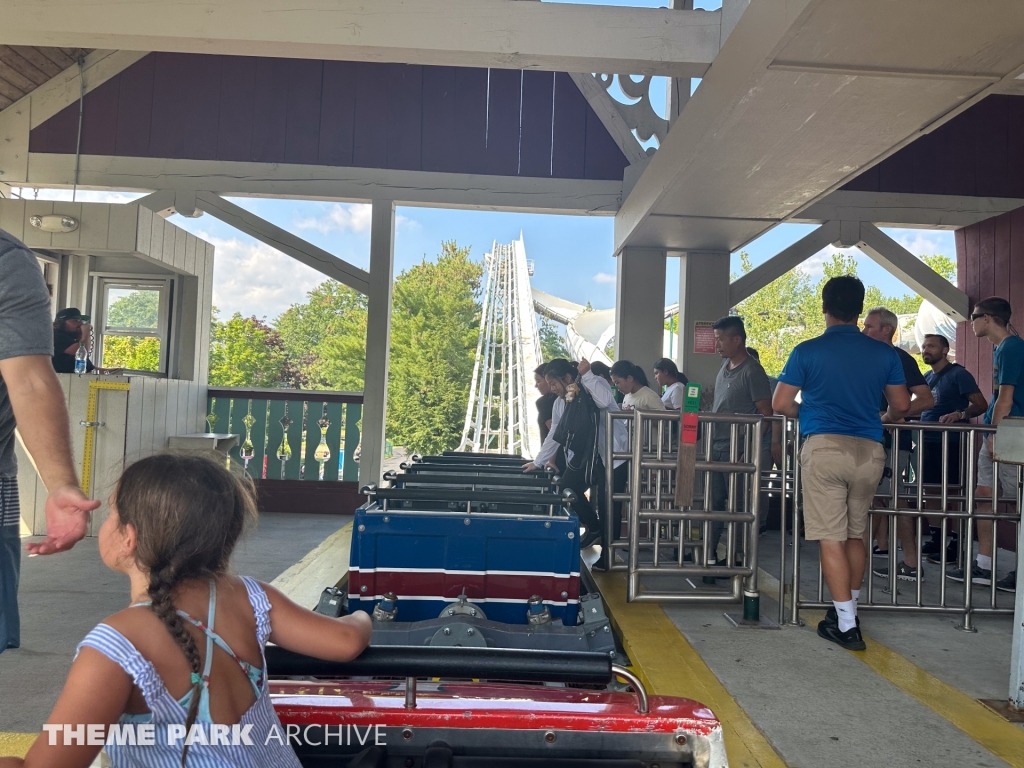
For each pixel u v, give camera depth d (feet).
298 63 28.68
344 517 27.58
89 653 3.75
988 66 13.30
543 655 5.36
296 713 5.53
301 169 28.40
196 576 4.16
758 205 21.48
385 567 11.71
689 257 27.66
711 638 13.07
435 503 13.37
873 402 12.73
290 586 16.20
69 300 26.20
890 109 15.06
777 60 13.19
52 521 4.96
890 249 28.07
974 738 9.16
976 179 28.32
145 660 3.81
